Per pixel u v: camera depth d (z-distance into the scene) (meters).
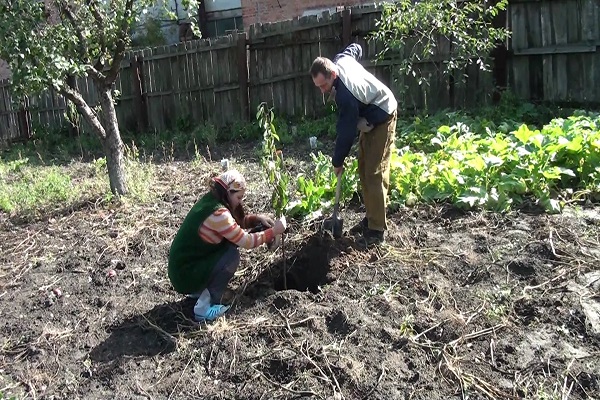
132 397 3.63
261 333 4.06
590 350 3.58
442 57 9.76
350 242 5.07
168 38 18.44
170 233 5.96
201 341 4.05
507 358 3.58
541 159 5.67
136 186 7.34
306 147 9.39
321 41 10.72
